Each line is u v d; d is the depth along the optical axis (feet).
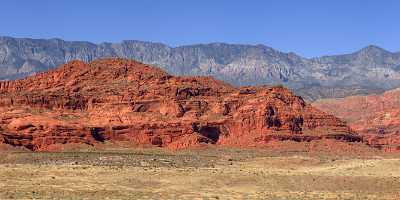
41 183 580.30
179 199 519.60
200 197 531.91
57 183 584.40
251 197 535.19
